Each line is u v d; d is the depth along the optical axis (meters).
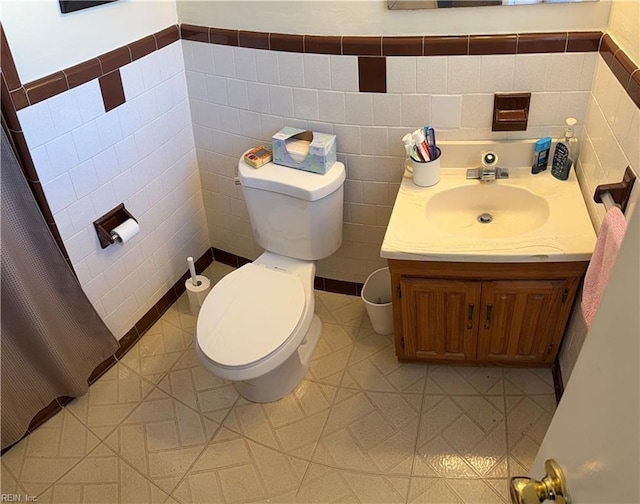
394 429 2.12
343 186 2.34
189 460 2.08
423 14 1.97
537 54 1.96
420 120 2.18
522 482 0.91
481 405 2.18
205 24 2.29
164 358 2.49
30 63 1.82
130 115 2.23
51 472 2.07
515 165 2.19
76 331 2.21
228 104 2.43
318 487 1.96
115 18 2.07
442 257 1.87
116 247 2.34
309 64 2.17
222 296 2.16
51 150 1.94
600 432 0.77
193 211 2.77
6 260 1.84
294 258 2.35
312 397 2.27
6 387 2.03
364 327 2.56
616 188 1.60
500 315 2.06
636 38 1.62
